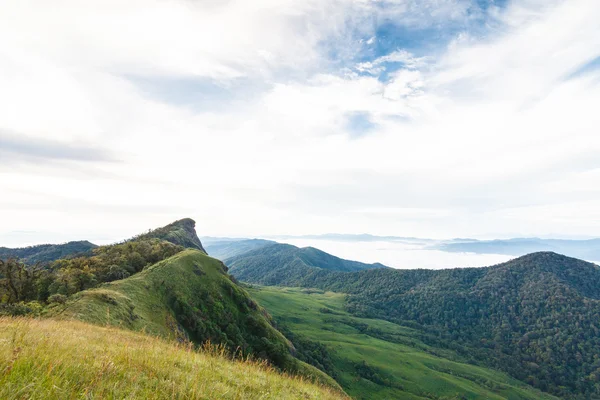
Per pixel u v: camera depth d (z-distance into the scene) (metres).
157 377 9.59
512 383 183.12
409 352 193.50
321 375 81.56
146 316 55.78
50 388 6.85
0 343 9.27
